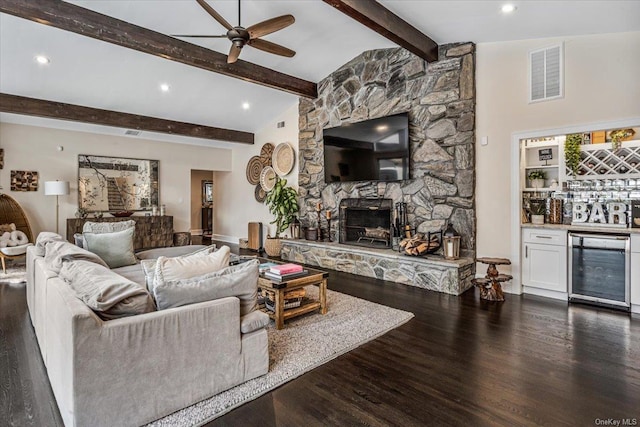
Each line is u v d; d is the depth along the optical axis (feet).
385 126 16.75
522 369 7.70
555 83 12.45
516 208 13.51
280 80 18.69
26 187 20.44
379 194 17.58
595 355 8.32
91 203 22.75
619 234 11.41
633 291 11.20
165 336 5.90
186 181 27.12
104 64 15.71
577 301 12.39
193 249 14.84
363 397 6.68
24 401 6.47
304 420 5.99
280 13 13.23
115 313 5.69
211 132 24.31
